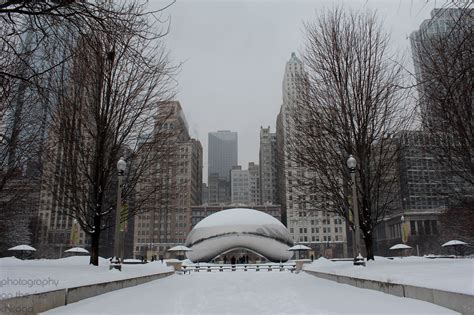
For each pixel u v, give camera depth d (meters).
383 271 12.81
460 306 7.06
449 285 7.85
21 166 18.22
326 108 20.41
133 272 17.75
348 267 17.19
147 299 10.96
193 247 59.22
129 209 20.97
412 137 20.22
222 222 59.28
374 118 19.91
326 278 18.89
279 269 40.22
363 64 20.45
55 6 6.71
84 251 39.78
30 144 16.89
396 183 23.73
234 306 9.46
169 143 21.83
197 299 11.06
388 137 19.67
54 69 8.47
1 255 51.34
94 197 19.12
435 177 23.39
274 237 58.16
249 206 126.06
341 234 110.00
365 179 20.28
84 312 8.16
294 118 21.97
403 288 9.58
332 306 8.96
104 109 18.92
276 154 30.36
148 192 21.75
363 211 19.97
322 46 21.25
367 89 19.88
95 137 18.86
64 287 9.05
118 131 19.36
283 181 27.88
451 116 15.63
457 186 22.70
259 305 9.58
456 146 18.09
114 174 20.88
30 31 7.52
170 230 117.69
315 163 20.84
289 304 9.62
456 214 26.86
